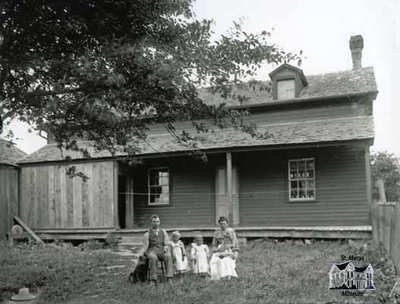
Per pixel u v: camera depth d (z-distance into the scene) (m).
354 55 25.36
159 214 23.16
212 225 22.16
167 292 10.32
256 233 19.03
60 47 9.54
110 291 10.83
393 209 10.74
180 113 10.88
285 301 8.85
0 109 9.57
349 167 20.39
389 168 38.06
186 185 22.84
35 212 22.38
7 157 23.38
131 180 23.69
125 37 9.24
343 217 20.22
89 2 9.21
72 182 21.84
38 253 17.55
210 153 20.59
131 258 15.98
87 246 19.77
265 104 22.50
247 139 20.34
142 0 9.41
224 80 10.16
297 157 21.19
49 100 8.77
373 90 21.03
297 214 20.92
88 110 8.47
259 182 21.72
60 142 10.87
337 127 20.03
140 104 10.31
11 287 11.60
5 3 8.73
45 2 8.88
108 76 8.20
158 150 20.97
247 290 10.00
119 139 11.18
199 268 11.77
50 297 10.63
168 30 9.98
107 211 21.09
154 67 8.80
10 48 9.16
